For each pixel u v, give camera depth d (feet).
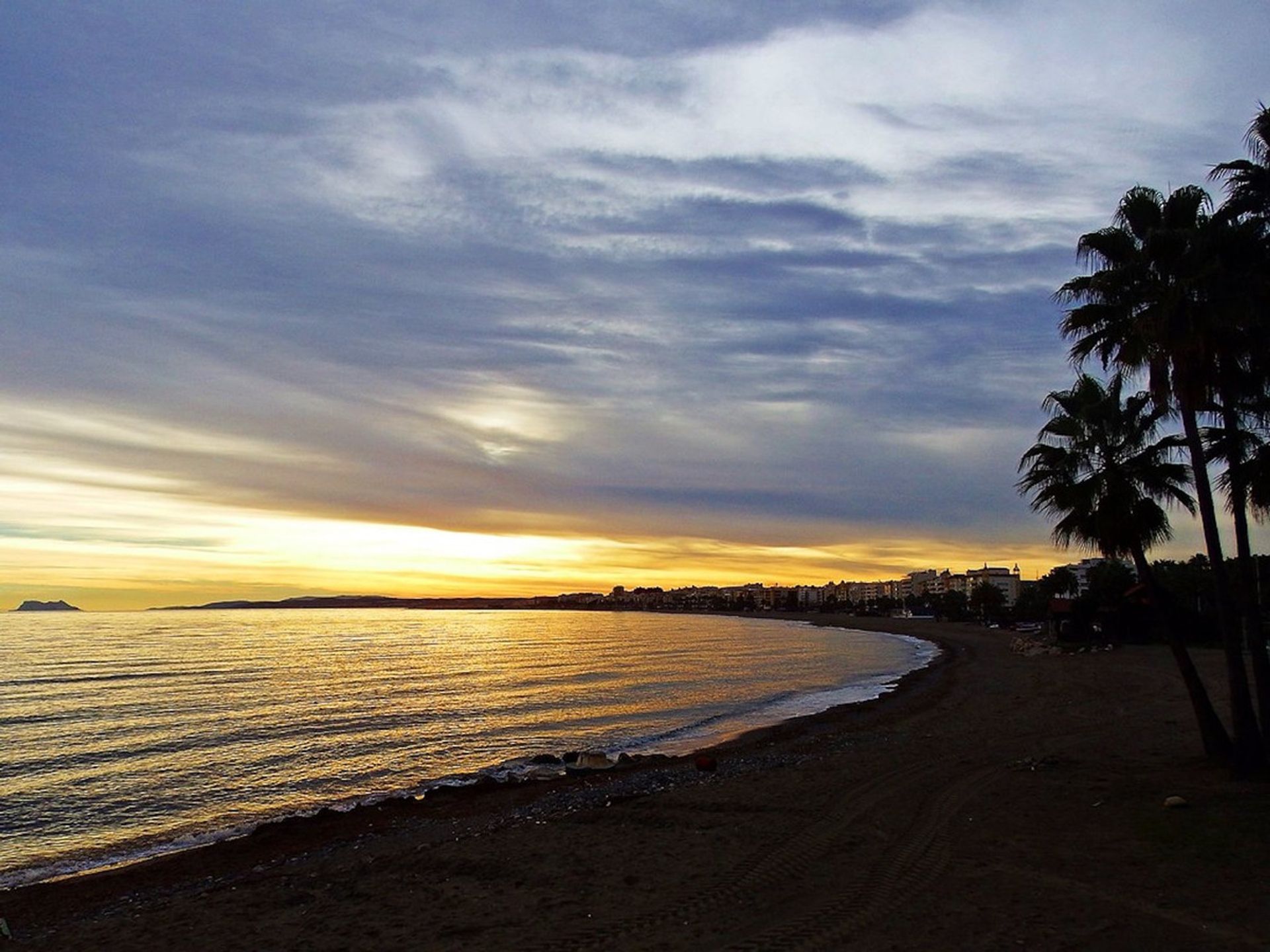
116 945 36.70
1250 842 40.42
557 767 95.61
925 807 52.60
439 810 73.10
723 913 34.60
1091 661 180.96
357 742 120.78
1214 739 58.44
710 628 617.21
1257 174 51.65
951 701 135.03
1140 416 59.31
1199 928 30.45
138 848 68.08
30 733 130.00
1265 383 54.54
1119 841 41.98
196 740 122.72
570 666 258.57
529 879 41.86
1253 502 54.54
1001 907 33.45
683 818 54.19
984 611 552.00
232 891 45.68
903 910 33.65
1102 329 55.77
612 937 32.60
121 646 367.86
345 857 56.18
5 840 71.97
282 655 307.37
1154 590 60.75
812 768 72.08
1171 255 51.42
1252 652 54.75
